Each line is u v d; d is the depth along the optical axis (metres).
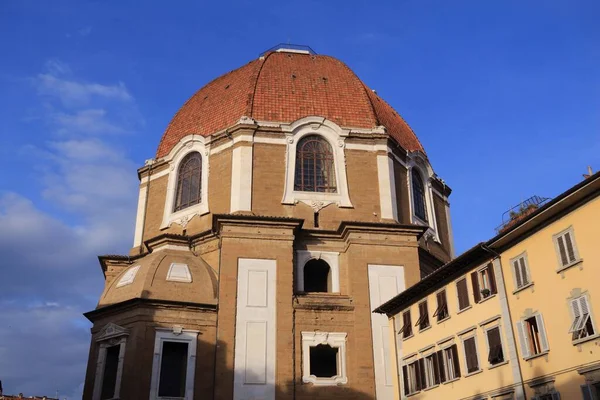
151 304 41.59
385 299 44.22
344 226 45.88
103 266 51.84
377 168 50.00
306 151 50.19
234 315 42.22
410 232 46.56
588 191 27.45
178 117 58.16
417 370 37.72
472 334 33.47
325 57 60.03
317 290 47.81
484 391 31.91
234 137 49.81
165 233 49.81
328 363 45.38
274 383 40.59
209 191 49.62
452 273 35.62
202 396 40.34
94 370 41.97
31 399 68.38
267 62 56.94
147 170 54.94
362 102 53.72
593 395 26.19
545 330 29.08
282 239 44.88
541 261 29.91
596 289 26.86
